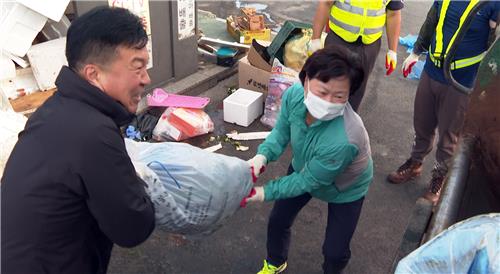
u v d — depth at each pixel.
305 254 2.96
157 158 1.80
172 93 4.51
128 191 1.41
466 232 1.13
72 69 1.37
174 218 1.74
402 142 4.27
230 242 3.02
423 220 1.50
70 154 1.29
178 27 4.45
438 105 3.22
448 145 3.24
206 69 5.04
